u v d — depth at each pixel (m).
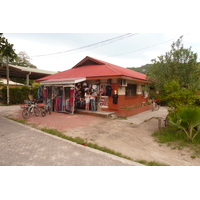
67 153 4.08
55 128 6.66
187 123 5.33
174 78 6.76
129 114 9.97
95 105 10.40
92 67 12.80
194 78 6.60
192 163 3.80
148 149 4.69
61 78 12.02
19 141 4.93
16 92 16.48
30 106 8.94
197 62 6.77
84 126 7.23
